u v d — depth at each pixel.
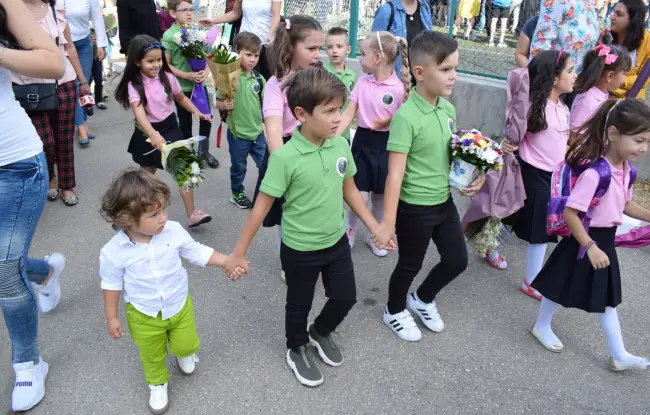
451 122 2.81
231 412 2.53
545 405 2.63
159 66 3.91
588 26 4.23
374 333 3.12
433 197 2.76
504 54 6.54
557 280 2.81
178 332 2.50
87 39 5.60
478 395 2.68
